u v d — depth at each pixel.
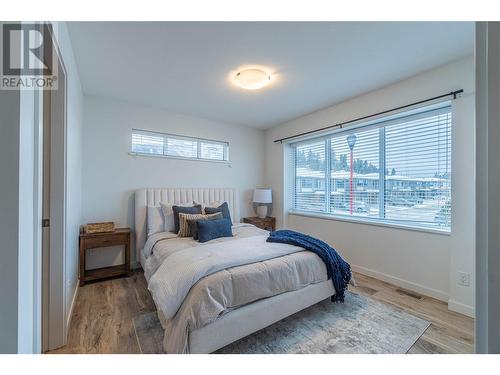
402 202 2.82
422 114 2.64
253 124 4.45
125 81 2.69
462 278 2.17
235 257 1.90
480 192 0.39
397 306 2.29
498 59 0.36
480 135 0.39
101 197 3.15
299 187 4.30
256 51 2.10
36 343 0.84
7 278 0.68
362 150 3.26
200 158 4.02
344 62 2.27
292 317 2.10
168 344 1.48
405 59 2.22
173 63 2.30
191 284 1.60
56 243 1.67
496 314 0.36
